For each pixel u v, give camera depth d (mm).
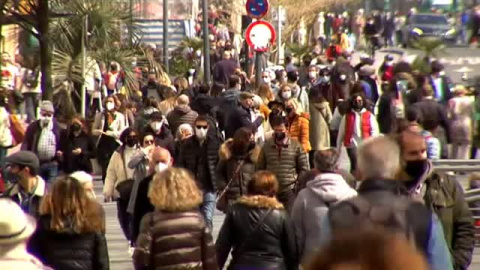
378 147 15914
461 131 55719
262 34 62000
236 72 75875
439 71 64938
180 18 118688
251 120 50219
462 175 35719
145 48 84938
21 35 75562
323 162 23656
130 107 58094
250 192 23203
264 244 22969
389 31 124812
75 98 73000
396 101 56875
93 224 20969
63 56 71062
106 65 76812
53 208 20859
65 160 49125
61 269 20844
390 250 7586
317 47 130000
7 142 52500
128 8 75625
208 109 56438
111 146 55250
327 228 13047
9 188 29312
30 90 70500
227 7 136000
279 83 79562
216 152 35969
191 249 21750
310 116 51656
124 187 34469
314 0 136250
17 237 15219
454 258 19531
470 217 19703
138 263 21734
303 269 7914
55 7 69312
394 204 14555
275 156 35469
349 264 7574
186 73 99938
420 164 18609
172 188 21750
